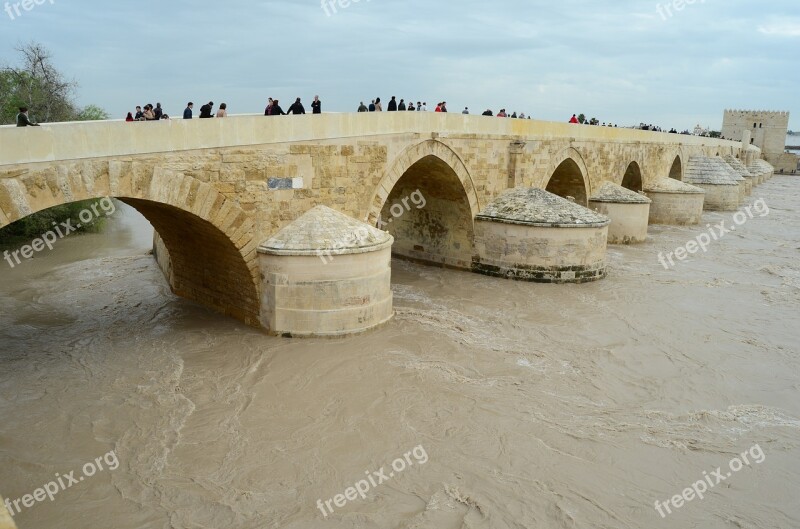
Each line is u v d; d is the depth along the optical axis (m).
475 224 27.44
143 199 14.42
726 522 10.66
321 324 17.45
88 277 26.27
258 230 17.39
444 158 24.47
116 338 17.80
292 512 10.39
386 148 21.16
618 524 10.48
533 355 17.66
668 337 19.70
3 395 14.09
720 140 71.06
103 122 13.35
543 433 13.27
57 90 40.03
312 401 14.13
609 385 15.92
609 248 34.53
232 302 19.22
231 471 11.44
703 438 13.41
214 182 15.95
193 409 13.63
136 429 12.77
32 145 12.13
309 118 18.09
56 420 13.05
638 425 13.86
